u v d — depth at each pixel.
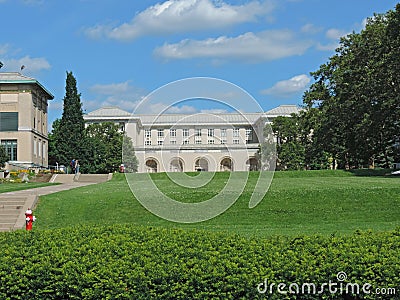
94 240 8.70
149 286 6.94
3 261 7.41
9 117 70.12
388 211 21.44
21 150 69.69
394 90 43.69
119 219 20.75
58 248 8.12
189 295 6.88
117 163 74.00
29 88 70.50
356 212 21.41
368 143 50.69
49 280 7.08
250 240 8.78
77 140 75.31
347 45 53.06
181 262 7.34
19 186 36.97
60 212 22.22
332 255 7.44
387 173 43.41
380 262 7.18
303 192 24.75
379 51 45.12
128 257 7.61
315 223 19.56
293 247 8.09
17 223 20.64
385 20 48.81
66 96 77.25
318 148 55.59
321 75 55.59
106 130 76.56
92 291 6.89
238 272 7.04
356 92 47.31
